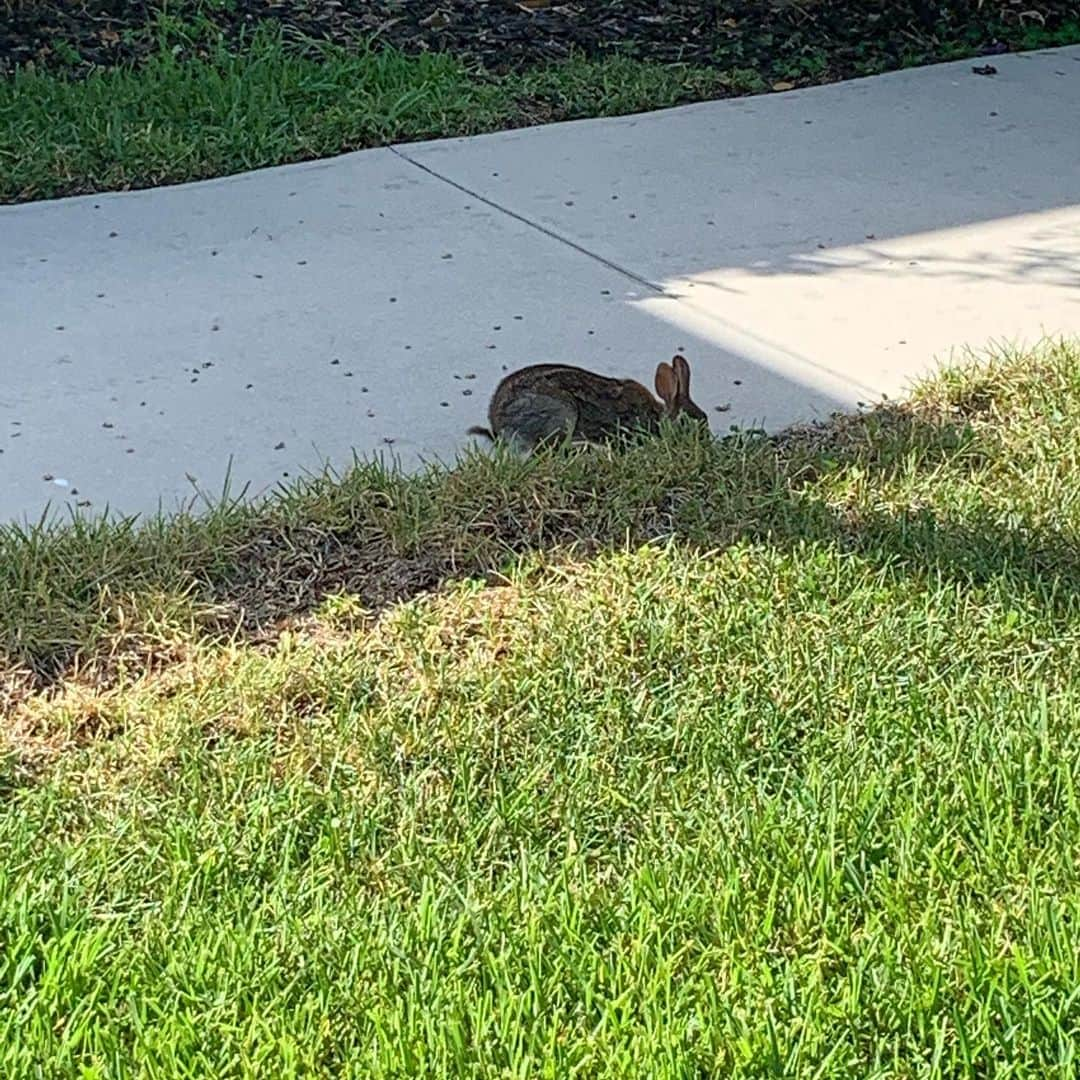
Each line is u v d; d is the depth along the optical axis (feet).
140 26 21.13
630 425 14.78
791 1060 10.68
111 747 12.17
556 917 11.30
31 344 15.62
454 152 18.97
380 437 14.74
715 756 12.16
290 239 17.26
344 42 21.16
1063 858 11.55
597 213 17.84
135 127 18.90
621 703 12.46
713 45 21.74
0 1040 10.70
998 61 21.66
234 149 18.65
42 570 13.26
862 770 12.04
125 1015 10.90
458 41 21.40
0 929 11.20
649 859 11.61
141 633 12.94
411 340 15.81
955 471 14.37
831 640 12.89
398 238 17.31
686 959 11.14
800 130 19.71
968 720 12.34
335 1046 10.81
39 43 20.65
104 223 17.43
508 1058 10.72
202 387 15.20
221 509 13.83
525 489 14.05
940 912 11.31
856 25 22.26
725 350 15.80
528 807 11.86
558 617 13.03
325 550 13.62
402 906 11.40
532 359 15.62
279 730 12.35
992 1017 10.86
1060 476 14.30
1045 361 15.55
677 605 13.12
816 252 17.28
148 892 11.46
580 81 20.44
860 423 14.92
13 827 11.69
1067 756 12.05
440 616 13.08
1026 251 17.38
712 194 18.28
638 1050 10.69
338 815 11.83
